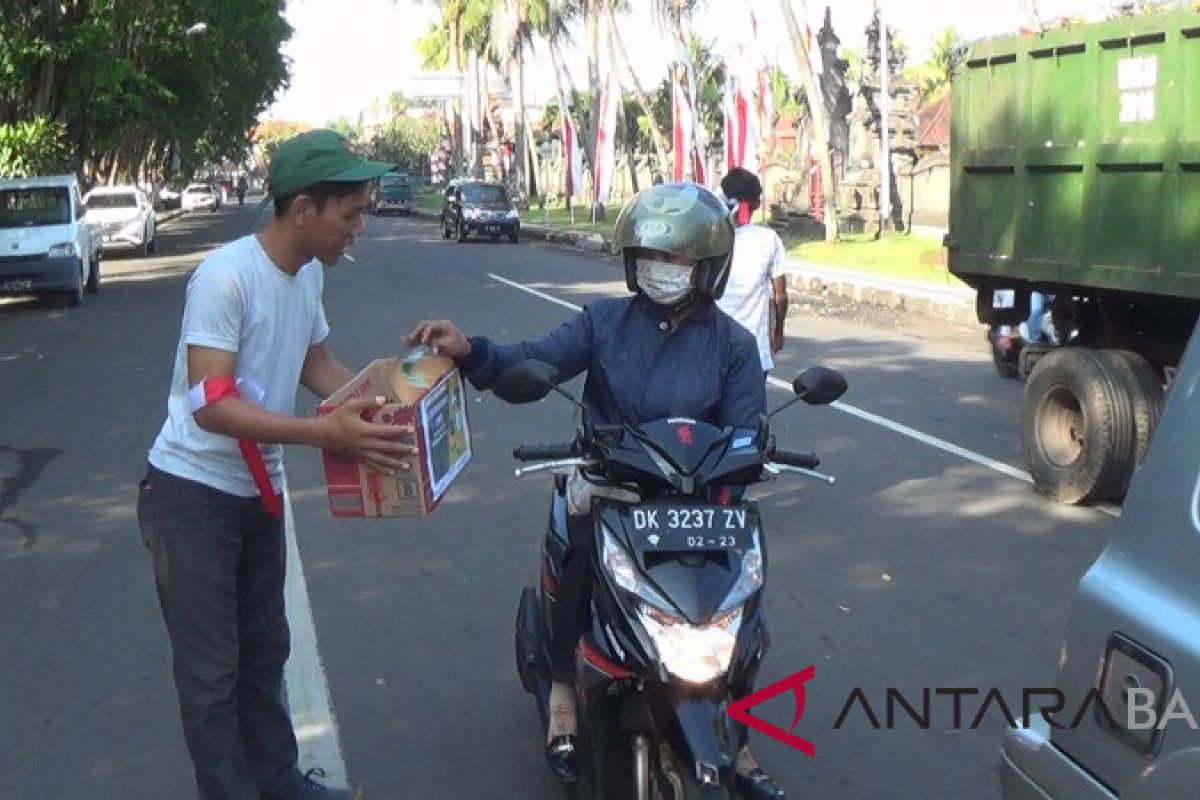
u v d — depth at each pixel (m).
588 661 3.49
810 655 5.55
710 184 38.19
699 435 3.52
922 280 21.47
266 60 51.78
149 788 4.43
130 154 56.81
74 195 21.11
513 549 7.00
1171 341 8.20
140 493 3.68
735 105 28.23
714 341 3.85
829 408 10.87
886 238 30.28
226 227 49.47
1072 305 8.80
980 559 6.86
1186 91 7.19
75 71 29.00
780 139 52.03
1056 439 8.05
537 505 7.86
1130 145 7.61
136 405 11.23
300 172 3.49
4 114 28.73
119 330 16.73
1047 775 2.79
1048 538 7.23
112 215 31.78
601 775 3.60
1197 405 2.59
